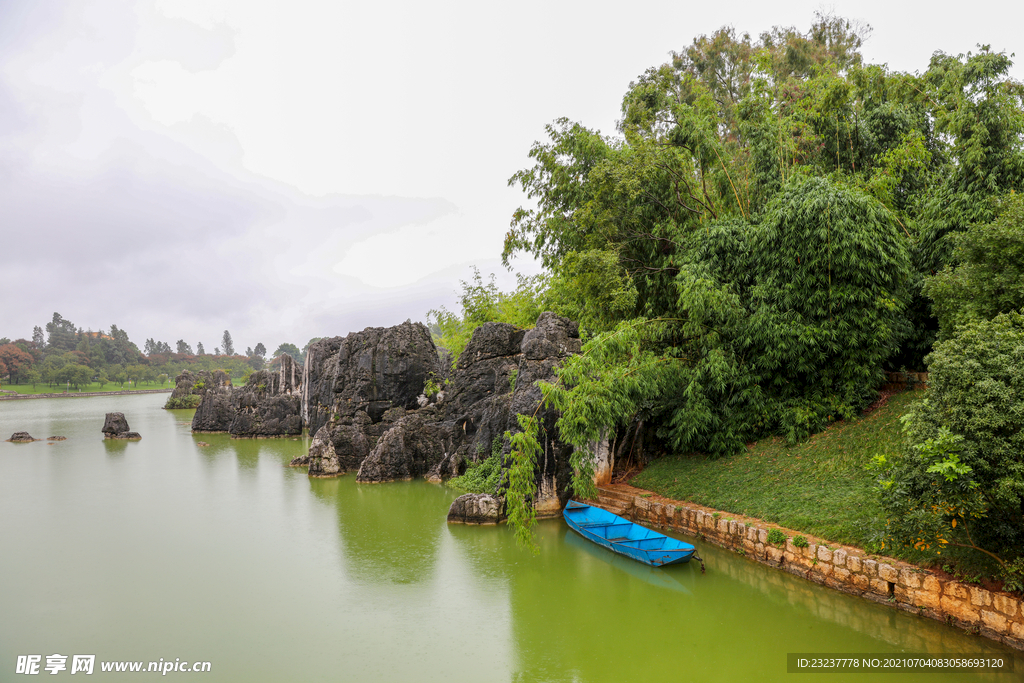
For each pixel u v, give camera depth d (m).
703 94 25.12
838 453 17.34
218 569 17.19
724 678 10.53
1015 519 10.16
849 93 21.89
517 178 25.75
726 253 20.42
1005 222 13.39
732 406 20.95
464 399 31.20
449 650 12.07
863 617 12.32
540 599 14.50
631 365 19.28
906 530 11.05
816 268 18.25
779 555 14.76
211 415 53.47
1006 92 18.67
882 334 17.70
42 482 30.42
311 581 16.12
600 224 21.98
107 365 172.88
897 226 20.64
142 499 26.38
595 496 19.81
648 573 15.79
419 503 24.92
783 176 21.91
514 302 37.47
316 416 46.28
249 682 10.89
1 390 132.62
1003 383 9.90
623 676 10.74
